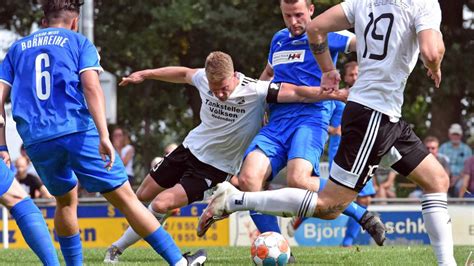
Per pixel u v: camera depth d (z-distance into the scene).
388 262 17.67
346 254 19.36
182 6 47.97
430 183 13.80
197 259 15.63
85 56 13.03
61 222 14.00
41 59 13.16
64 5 13.71
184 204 18.06
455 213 30.20
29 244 13.09
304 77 18.41
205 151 18.06
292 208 13.98
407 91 50.94
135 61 51.38
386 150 13.47
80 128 12.96
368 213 19.14
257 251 15.43
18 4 51.28
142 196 18.86
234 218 30.16
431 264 17.19
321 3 44.34
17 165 31.88
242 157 18.36
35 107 13.06
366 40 13.52
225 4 48.91
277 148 18.11
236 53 49.12
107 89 33.34
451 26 49.78
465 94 52.53
